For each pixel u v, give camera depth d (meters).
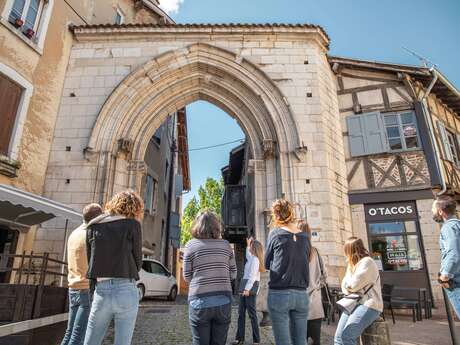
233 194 16.83
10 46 8.06
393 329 5.86
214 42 10.22
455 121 12.38
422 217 9.04
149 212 13.34
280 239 2.77
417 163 9.53
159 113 10.29
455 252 2.91
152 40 10.30
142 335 5.02
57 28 9.74
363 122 10.21
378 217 9.36
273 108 9.45
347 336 3.00
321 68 10.11
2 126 7.75
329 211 8.47
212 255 2.56
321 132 9.21
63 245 8.41
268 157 9.27
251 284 4.54
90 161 9.04
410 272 8.80
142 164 9.58
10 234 7.79
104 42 10.36
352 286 3.12
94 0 11.83
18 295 3.86
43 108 8.99
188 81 10.22
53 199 8.73
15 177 7.94
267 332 5.39
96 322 2.39
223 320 2.43
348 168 9.92
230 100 10.12
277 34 10.20
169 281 10.85
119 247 2.51
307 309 2.70
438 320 6.99
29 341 3.79
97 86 9.85
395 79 10.43
